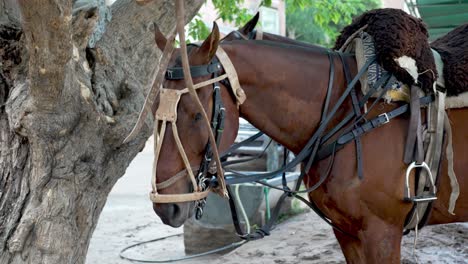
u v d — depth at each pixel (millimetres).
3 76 3363
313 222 6832
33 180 3209
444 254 5023
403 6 16109
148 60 3758
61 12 2664
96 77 3412
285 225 6812
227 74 2674
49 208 3188
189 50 2689
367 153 2834
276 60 2869
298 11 21219
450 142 2977
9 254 3225
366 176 2818
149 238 7219
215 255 6215
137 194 10336
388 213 2857
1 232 3238
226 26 11766
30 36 2754
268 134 2943
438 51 3201
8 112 3201
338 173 2852
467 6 6133
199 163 2609
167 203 2564
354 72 2982
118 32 3676
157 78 2564
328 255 5375
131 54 3701
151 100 2590
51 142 3133
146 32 3729
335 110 2875
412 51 2883
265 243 6066
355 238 3068
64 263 3268
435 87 2945
